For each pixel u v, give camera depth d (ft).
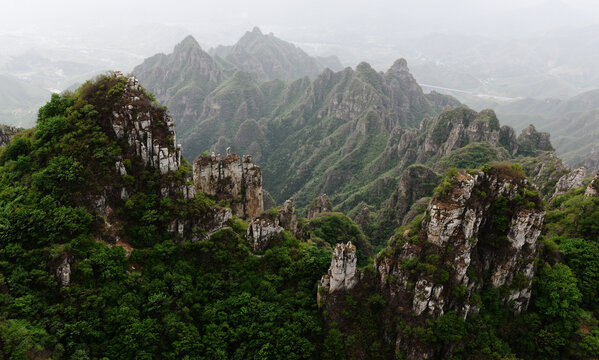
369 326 178.29
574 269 192.85
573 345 164.66
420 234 182.19
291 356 170.50
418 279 169.99
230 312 188.55
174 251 202.59
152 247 200.03
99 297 165.07
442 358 163.53
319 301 189.98
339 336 175.73
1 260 162.30
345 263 185.57
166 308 178.70
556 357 166.30
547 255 192.75
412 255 178.19
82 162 193.47
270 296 198.29
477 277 172.96
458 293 165.99
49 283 160.25
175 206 208.74
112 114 208.13
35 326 147.33
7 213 172.35
